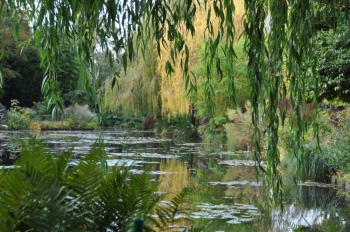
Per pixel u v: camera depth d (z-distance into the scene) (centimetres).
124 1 260
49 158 162
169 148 1708
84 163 151
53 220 134
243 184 877
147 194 159
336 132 959
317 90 352
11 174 137
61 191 144
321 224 576
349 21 334
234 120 1741
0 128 2653
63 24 257
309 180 969
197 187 830
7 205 137
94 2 252
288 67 328
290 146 1028
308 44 329
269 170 322
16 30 280
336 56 749
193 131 2269
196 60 1644
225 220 566
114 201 152
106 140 2053
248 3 306
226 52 318
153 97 2125
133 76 2184
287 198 769
